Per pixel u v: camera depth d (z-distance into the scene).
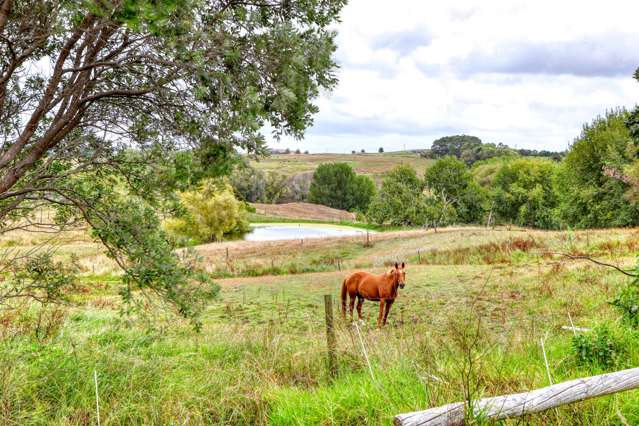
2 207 6.33
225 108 5.51
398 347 6.70
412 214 71.38
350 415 4.58
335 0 6.28
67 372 5.77
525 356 6.12
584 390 3.47
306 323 11.91
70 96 6.10
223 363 7.25
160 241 6.52
